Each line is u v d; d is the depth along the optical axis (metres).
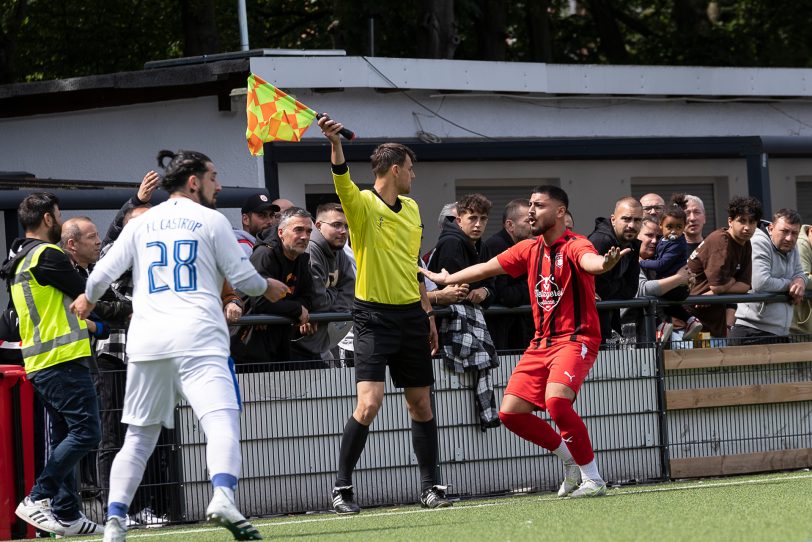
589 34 87.00
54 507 24.39
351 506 25.98
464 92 46.38
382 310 25.30
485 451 29.34
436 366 28.97
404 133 45.94
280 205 33.53
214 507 18.41
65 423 24.59
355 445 25.84
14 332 26.50
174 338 18.72
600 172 50.97
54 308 24.19
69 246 27.53
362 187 45.69
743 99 52.03
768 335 32.66
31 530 25.45
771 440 32.09
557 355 25.30
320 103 44.22
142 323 18.95
